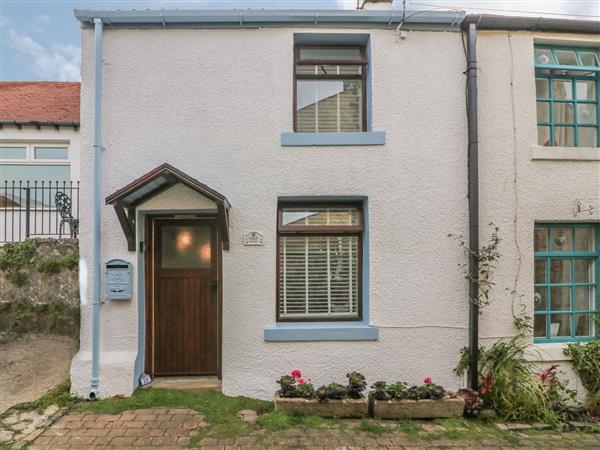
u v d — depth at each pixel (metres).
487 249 4.71
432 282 4.78
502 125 4.92
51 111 8.22
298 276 4.99
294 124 4.99
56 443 3.61
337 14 4.76
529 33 5.02
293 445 3.67
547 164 4.96
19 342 5.38
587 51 5.31
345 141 4.78
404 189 4.81
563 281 5.18
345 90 5.15
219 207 4.37
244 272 4.71
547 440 3.93
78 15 4.64
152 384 4.78
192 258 5.04
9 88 9.52
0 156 7.95
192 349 5.00
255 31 4.84
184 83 4.78
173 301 5.00
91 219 4.72
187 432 3.84
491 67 4.95
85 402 4.39
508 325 4.82
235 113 4.78
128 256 4.68
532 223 4.90
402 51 4.88
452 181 4.83
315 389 4.62
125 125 4.72
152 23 4.74
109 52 4.75
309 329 4.66
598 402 4.60
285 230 4.89
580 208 4.95
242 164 4.75
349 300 5.02
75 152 7.86
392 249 4.78
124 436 3.75
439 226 4.81
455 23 4.83
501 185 4.89
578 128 5.27
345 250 5.04
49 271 5.64
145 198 4.62
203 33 4.80
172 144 4.74
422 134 4.84
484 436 3.92
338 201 5.00
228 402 4.43
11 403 4.29
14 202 7.64
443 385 4.73
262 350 4.66
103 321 4.63
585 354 4.76
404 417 4.16
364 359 4.70
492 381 4.50
